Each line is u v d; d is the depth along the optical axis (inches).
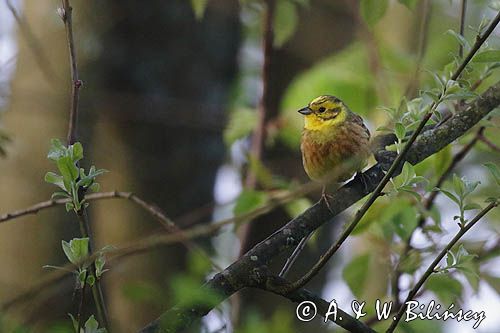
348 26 628.4
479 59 293.0
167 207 508.1
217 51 531.5
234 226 453.1
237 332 295.0
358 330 301.6
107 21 498.0
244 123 500.1
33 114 484.1
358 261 416.5
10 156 482.3
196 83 523.2
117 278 471.8
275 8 451.5
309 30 628.7
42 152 483.8
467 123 336.2
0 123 468.4
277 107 625.6
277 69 629.3
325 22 628.7
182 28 514.9
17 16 416.2
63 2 294.8
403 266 401.7
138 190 508.1
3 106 480.1
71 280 423.5
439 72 352.5
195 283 255.0
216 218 537.0
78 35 494.9
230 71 546.3
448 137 335.3
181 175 514.6
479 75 353.1
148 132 509.7
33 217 476.1
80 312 269.6
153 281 473.1
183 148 515.8
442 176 406.3
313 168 401.4
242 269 301.4
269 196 430.9
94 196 365.7
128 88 505.0
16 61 490.3
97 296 274.7
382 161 336.2
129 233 500.7
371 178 330.3
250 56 665.6
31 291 327.9
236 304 395.9
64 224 480.7
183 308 283.0
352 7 527.8
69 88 488.7
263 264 305.0
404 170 292.5
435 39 580.4
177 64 516.1
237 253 484.7
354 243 601.6
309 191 400.8
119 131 505.4
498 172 296.4
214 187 527.8
